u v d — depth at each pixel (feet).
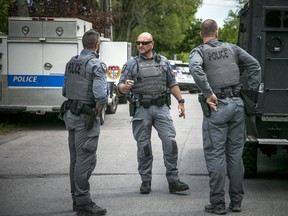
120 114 122.11
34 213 41.93
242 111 41.91
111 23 157.28
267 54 48.75
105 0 166.91
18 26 94.89
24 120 108.99
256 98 42.24
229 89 41.52
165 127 47.75
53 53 95.09
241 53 42.57
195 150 71.77
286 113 48.49
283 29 48.29
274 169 59.21
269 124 48.96
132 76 47.93
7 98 95.40
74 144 41.93
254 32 48.62
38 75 95.35
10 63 95.20
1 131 92.32
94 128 41.37
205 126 41.81
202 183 52.16
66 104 41.70
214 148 41.45
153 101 47.62
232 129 41.96
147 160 48.11
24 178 54.75
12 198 46.62
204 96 41.22
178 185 47.67
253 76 42.47
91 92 41.16
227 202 45.03
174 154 47.57
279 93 48.57
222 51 42.01
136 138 48.39
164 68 47.96
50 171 58.29
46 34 94.99
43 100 95.45
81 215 41.24
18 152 70.95
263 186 50.72
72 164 42.24
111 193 48.16
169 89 48.65
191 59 41.47
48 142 80.07
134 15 292.61
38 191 49.14
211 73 41.65
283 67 48.65
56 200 45.91
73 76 41.57
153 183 52.11
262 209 42.75
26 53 95.25
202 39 44.21
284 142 48.21
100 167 59.67
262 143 48.29
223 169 41.32
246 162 52.54
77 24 95.14
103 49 121.80
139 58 48.21
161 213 41.65
